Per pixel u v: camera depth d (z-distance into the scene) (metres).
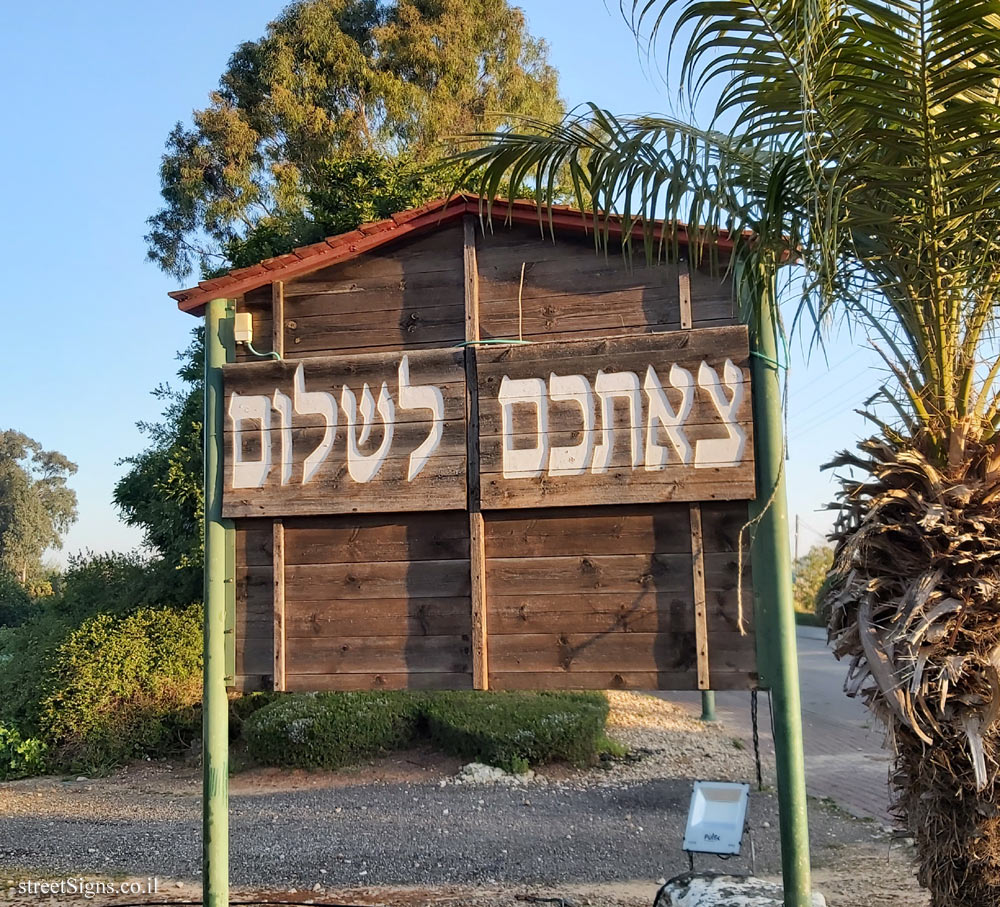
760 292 4.73
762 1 4.04
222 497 5.41
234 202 25.02
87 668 12.27
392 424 5.25
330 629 5.24
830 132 4.27
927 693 4.06
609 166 4.64
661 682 4.79
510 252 5.29
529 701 11.72
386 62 24.34
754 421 4.82
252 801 9.80
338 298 5.51
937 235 4.28
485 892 6.55
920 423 4.49
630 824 8.41
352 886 6.80
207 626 5.38
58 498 66.94
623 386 4.95
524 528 5.05
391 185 16.08
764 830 8.24
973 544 4.12
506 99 24.55
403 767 10.95
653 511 4.92
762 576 4.71
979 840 4.16
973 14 3.70
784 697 4.61
